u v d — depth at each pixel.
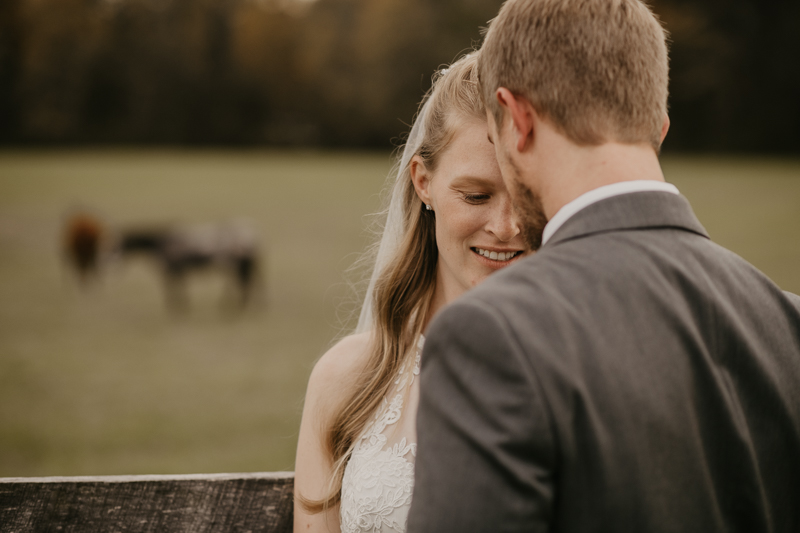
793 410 0.99
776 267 9.87
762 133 40.78
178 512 1.58
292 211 19.73
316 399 1.64
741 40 40.56
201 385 6.27
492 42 1.09
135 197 22.83
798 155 40.59
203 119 56.44
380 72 52.72
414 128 1.71
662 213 1.02
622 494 0.87
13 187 25.08
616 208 1.00
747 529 0.96
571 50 0.99
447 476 0.89
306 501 1.57
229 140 57.12
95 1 55.06
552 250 1.01
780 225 13.94
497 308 0.92
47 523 1.54
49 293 10.74
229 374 6.62
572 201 1.02
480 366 0.90
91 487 1.55
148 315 9.48
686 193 19.72
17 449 4.71
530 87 1.02
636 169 1.02
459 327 0.93
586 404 0.87
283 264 12.75
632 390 0.90
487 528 0.85
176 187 25.59
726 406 0.95
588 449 0.87
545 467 0.86
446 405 0.92
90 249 10.88
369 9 53.66
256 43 55.88
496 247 1.46
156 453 4.64
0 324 8.72
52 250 14.16
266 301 10.11
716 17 41.03
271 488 1.63
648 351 0.92
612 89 0.99
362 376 1.60
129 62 54.19
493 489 0.86
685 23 39.78
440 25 50.56
